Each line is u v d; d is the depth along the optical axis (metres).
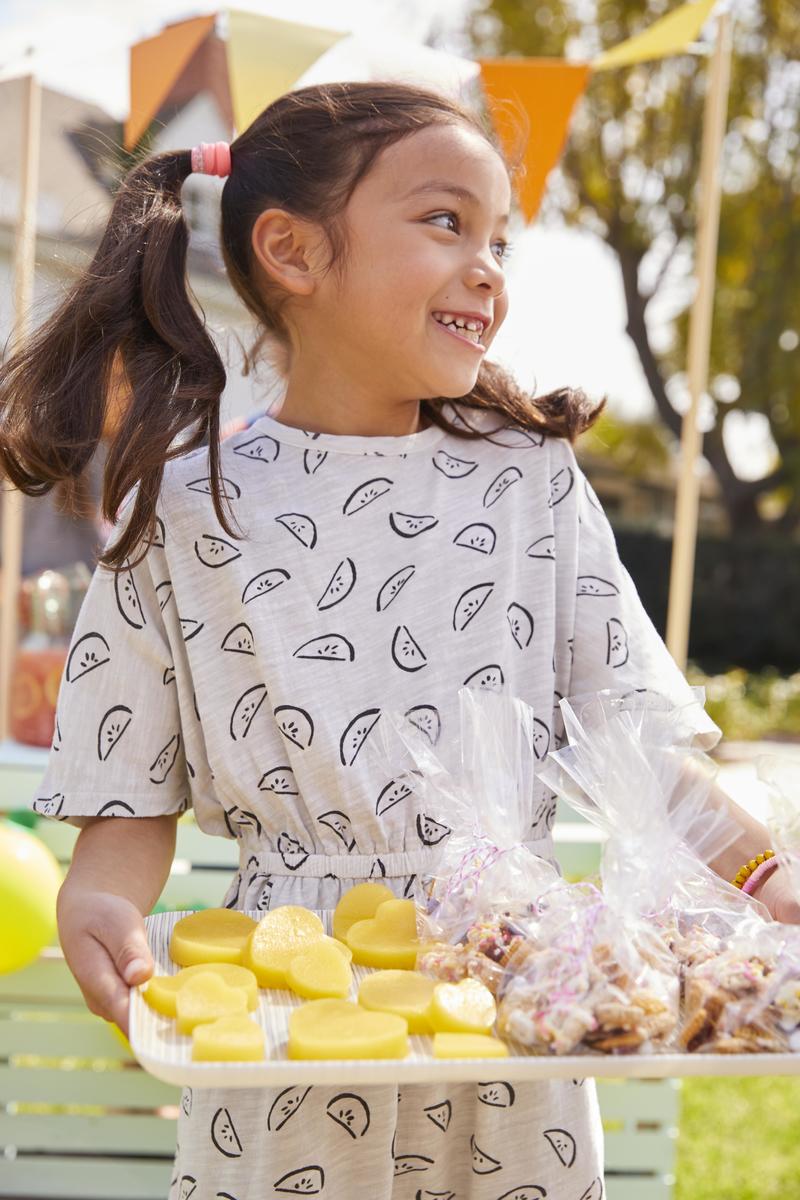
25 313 1.52
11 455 1.35
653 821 1.04
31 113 2.63
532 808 1.28
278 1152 1.16
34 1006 2.08
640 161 12.00
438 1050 0.86
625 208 12.20
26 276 2.36
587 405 1.43
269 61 2.27
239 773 1.25
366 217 1.23
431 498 1.33
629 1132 2.06
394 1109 1.17
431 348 1.24
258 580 1.26
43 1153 2.12
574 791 1.13
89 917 1.08
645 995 0.91
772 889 1.14
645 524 15.16
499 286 1.25
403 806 1.24
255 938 1.02
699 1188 2.71
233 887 1.28
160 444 1.25
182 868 2.25
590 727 1.18
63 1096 2.09
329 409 1.33
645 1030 0.88
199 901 2.13
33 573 2.80
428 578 1.29
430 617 1.28
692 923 1.10
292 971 0.98
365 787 1.23
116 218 1.37
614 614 1.33
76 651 1.28
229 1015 0.89
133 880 1.21
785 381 12.36
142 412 1.27
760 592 14.11
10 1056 2.10
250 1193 1.17
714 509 17.72
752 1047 0.88
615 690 1.25
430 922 1.08
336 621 1.27
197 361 1.31
